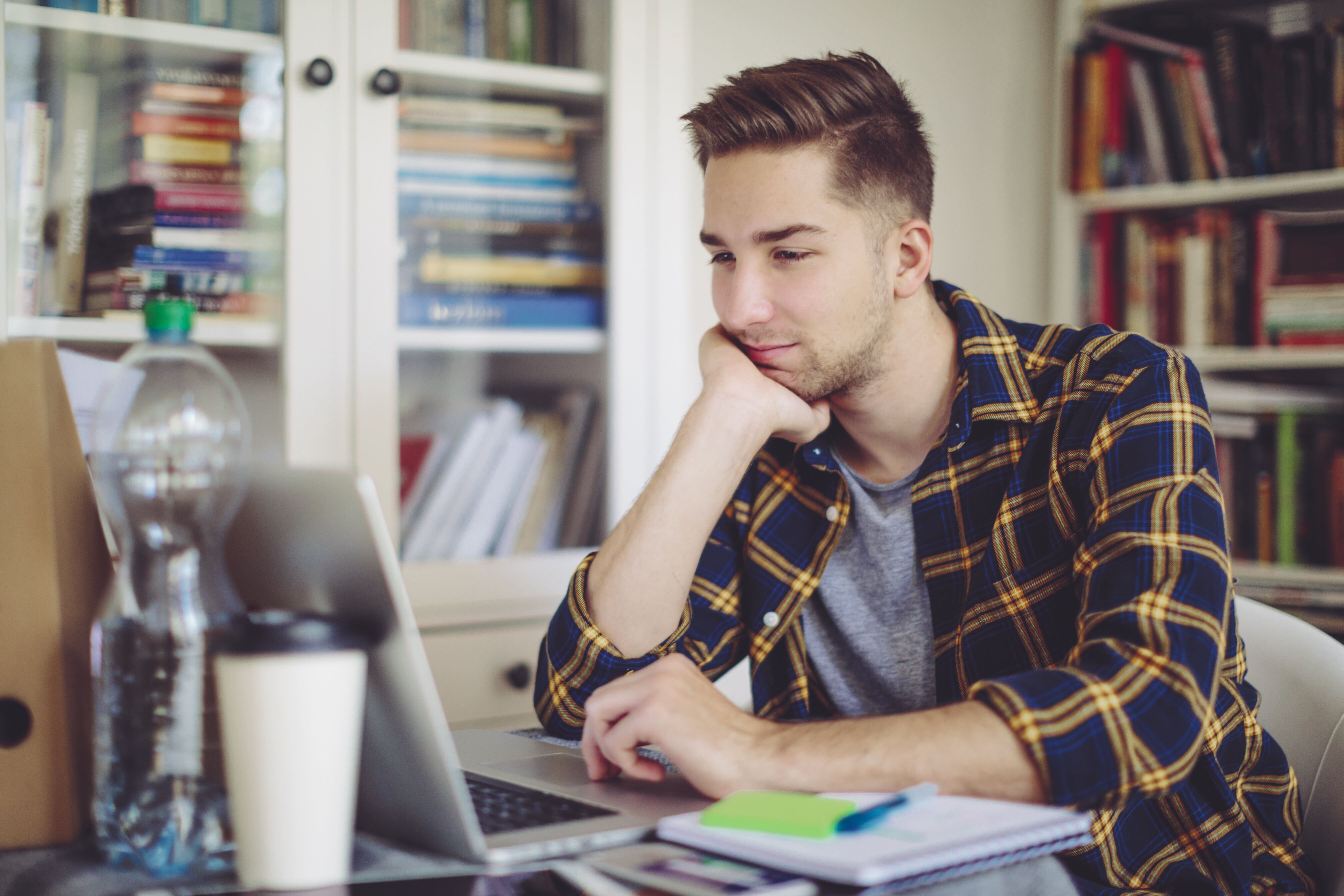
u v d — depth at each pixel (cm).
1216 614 77
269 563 65
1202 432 92
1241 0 240
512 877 59
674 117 183
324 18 154
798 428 107
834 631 118
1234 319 227
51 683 67
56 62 139
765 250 104
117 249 143
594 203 179
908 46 241
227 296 150
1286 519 222
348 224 157
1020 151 260
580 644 97
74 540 70
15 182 137
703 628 113
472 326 169
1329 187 214
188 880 59
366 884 58
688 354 208
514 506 173
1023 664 101
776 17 225
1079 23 250
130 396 72
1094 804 69
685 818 66
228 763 57
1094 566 87
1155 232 237
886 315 108
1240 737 97
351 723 58
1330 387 232
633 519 100
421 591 162
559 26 174
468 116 167
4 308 136
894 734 71
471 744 96
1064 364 105
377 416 160
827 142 102
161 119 146
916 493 108
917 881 58
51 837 67
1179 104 232
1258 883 95
